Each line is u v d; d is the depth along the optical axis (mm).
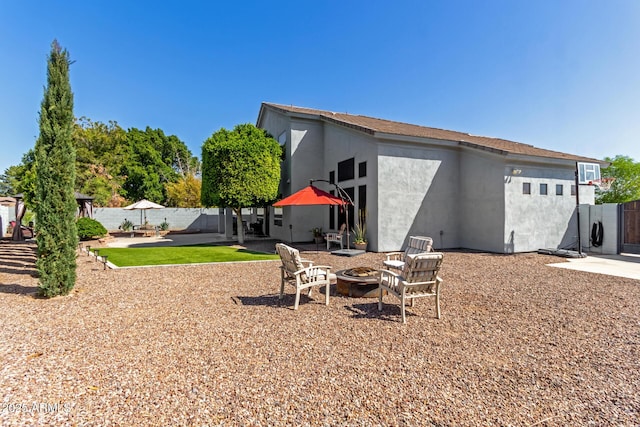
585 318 5277
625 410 2789
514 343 4258
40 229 6309
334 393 3021
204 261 10898
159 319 5172
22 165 28203
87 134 32094
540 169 13617
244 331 4645
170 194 35281
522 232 13094
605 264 10531
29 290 6988
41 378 3283
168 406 2793
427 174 13961
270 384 3174
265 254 12719
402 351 3982
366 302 6242
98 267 9766
